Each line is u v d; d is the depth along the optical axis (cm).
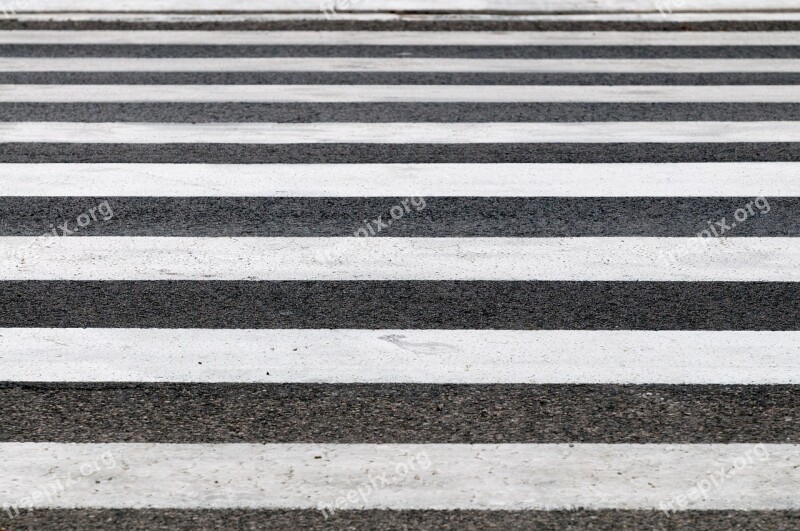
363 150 682
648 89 820
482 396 405
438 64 890
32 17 1048
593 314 477
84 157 666
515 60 905
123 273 517
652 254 539
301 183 628
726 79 850
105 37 979
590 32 1013
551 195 612
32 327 462
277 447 370
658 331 461
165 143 691
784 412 394
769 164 660
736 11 1080
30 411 393
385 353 441
